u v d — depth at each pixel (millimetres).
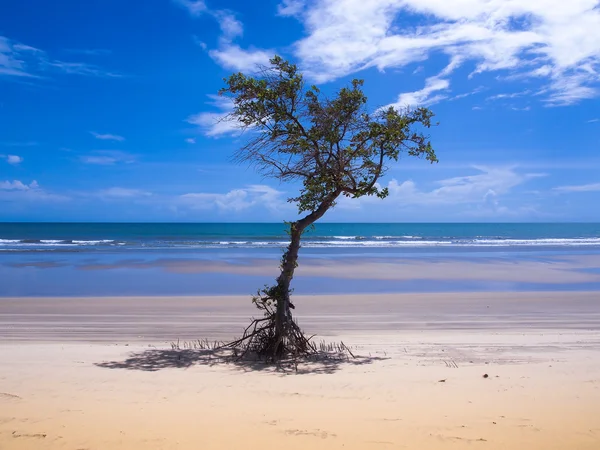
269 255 37281
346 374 7664
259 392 6496
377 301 17828
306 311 15883
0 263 30219
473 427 4891
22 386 6641
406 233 100938
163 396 6242
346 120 8891
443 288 21984
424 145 8930
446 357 9227
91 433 4711
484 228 145625
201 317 14789
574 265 31594
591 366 8102
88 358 8805
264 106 8805
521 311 15961
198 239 64375
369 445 4418
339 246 49844
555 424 4980
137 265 29844
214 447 4375
